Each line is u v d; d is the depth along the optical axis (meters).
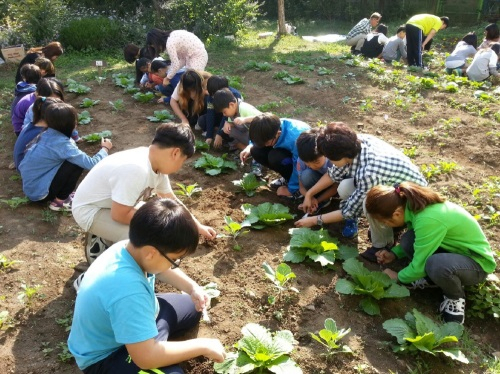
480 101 7.63
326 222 4.18
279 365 2.81
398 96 7.90
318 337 3.08
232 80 8.68
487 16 17.97
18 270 3.88
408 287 3.69
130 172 3.16
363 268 3.62
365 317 3.39
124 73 9.75
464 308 3.43
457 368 3.05
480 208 4.72
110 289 2.28
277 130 4.55
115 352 2.48
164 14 15.08
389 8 19.61
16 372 2.96
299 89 8.46
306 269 3.85
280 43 13.74
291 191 4.88
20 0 12.58
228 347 3.09
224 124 5.79
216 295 3.44
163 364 2.39
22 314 3.42
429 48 12.33
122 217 3.23
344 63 10.05
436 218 3.22
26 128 4.95
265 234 4.31
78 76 9.85
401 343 3.05
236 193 5.09
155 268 2.36
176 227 2.22
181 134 3.10
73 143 4.66
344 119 7.22
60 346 3.14
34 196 4.68
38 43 12.91
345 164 3.91
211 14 14.37
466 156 5.88
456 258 3.26
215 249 4.07
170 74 7.33
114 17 15.20
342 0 20.16
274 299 3.47
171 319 2.91
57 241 4.32
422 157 5.83
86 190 3.37
